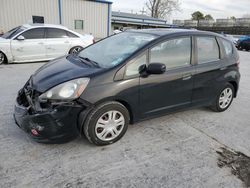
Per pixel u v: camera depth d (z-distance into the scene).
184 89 3.69
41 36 8.25
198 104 4.05
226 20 40.75
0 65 7.74
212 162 2.93
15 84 5.62
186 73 3.64
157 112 3.52
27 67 7.64
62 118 2.75
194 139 3.47
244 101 5.36
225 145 3.36
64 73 3.03
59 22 16.89
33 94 2.90
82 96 2.79
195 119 4.18
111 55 3.41
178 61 3.59
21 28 8.19
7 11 14.92
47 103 2.76
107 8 18.86
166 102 3.56
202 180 2.60
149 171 2.69
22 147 2.96
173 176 2.63
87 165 2.72
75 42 8.89
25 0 15.30
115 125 3.13
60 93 2.74
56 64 3.52
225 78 4.27
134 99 3.17
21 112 2.89
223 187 2.52
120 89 2.99
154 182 2.52
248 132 3.81
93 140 3.00
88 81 2.84
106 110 2.97
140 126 3.75
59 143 2.91
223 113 4.54
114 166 2.74
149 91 3.28
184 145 3.28
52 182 2.42
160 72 3.08
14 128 3.39
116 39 3.96
